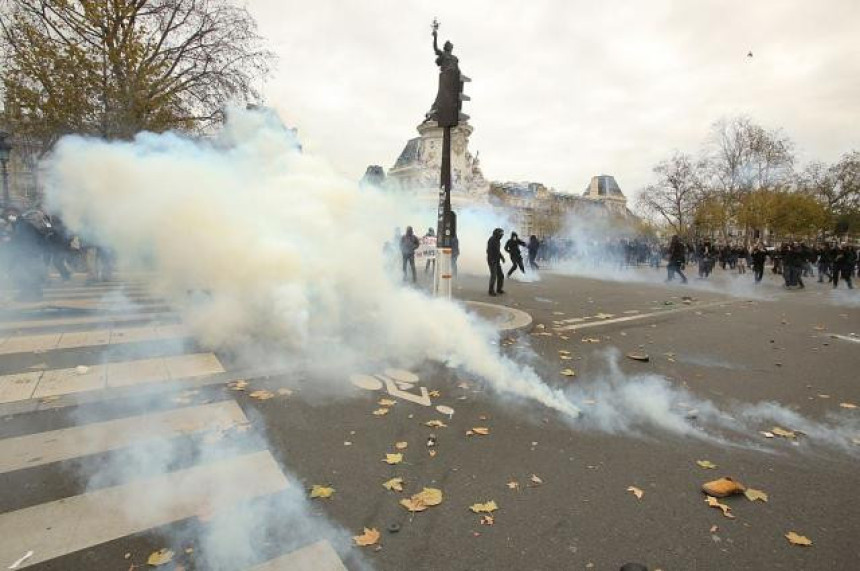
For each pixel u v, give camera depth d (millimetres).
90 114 17062
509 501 3115
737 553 2652
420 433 4102
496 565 2523
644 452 3877
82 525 2773
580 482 3375
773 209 48469
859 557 2633
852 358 7125
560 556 2600
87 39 17406
